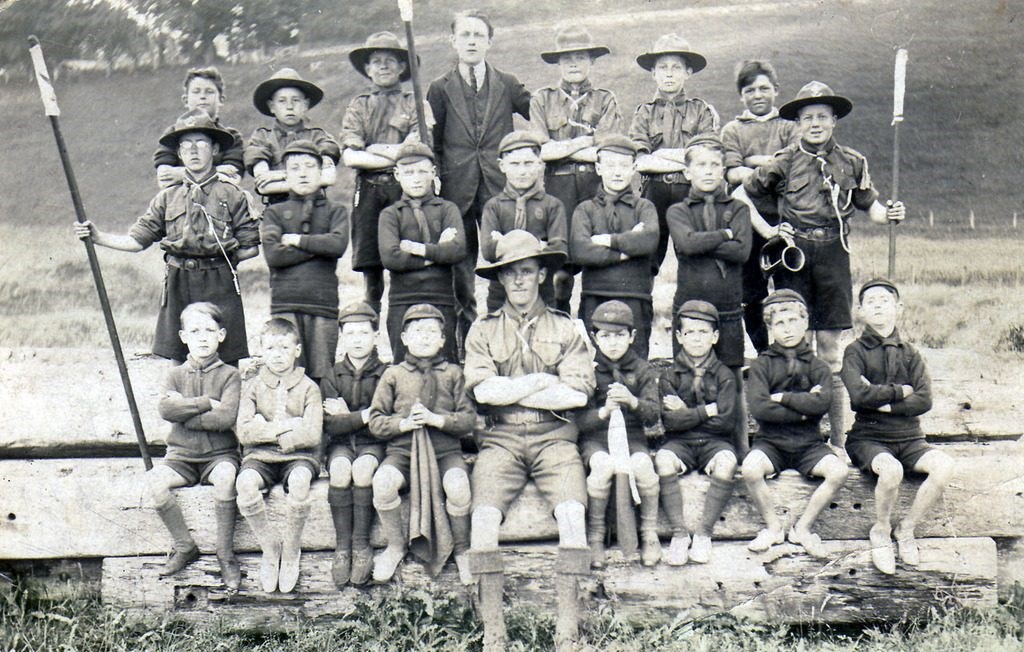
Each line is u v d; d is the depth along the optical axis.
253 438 5.02
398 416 4.95
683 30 7.84
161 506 5.03
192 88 5.95
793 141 6.07
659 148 6.07
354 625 4.95
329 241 5.41
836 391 5.57
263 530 5.00
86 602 5.21
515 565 5.07
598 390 5.06
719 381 5.14
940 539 5.17
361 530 4.98
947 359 6.46
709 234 5.31
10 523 5.27
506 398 4.97
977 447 5.54
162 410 5.02
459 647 4.77
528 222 5.42
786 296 5.09
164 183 5.63
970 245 7.29
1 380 5.92
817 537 5.10
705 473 5.12
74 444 5.69
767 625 5.05
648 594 5.04
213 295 5.49
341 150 6.03
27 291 7.64
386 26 7.80
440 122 5.95
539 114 5.97
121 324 7.47
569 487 4.88
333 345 5.47
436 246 5.34
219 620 5.07
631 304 5.37
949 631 4.91
